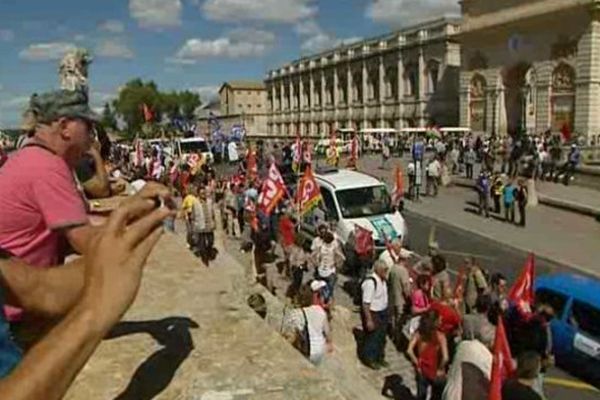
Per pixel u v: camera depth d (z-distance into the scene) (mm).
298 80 116500
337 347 11805
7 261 1580
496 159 43188
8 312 1654
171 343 3752
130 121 102312
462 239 24688
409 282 12086
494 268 20453
